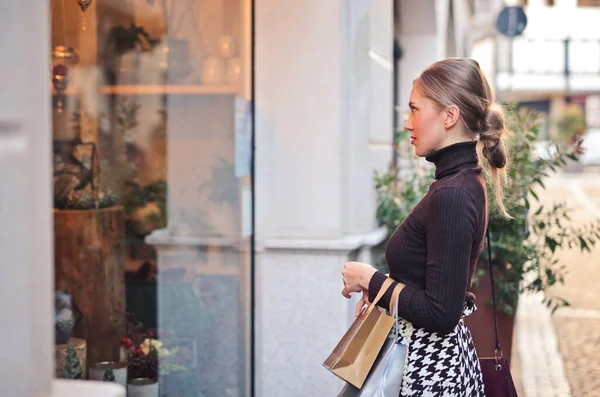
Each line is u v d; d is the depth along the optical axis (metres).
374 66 6.12
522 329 9.22
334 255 5.15
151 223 4.50
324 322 5.20
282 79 5.15
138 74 4.37
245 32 5.04
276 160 5.20
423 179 6.32
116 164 4.27
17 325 1.39
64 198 3.87
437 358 2.88
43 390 1.49
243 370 5.19
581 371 7.39
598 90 46.25
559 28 45.91
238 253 5.07
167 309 4.59
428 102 2.94
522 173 5.90
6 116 1.36
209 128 4.84
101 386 1.61
